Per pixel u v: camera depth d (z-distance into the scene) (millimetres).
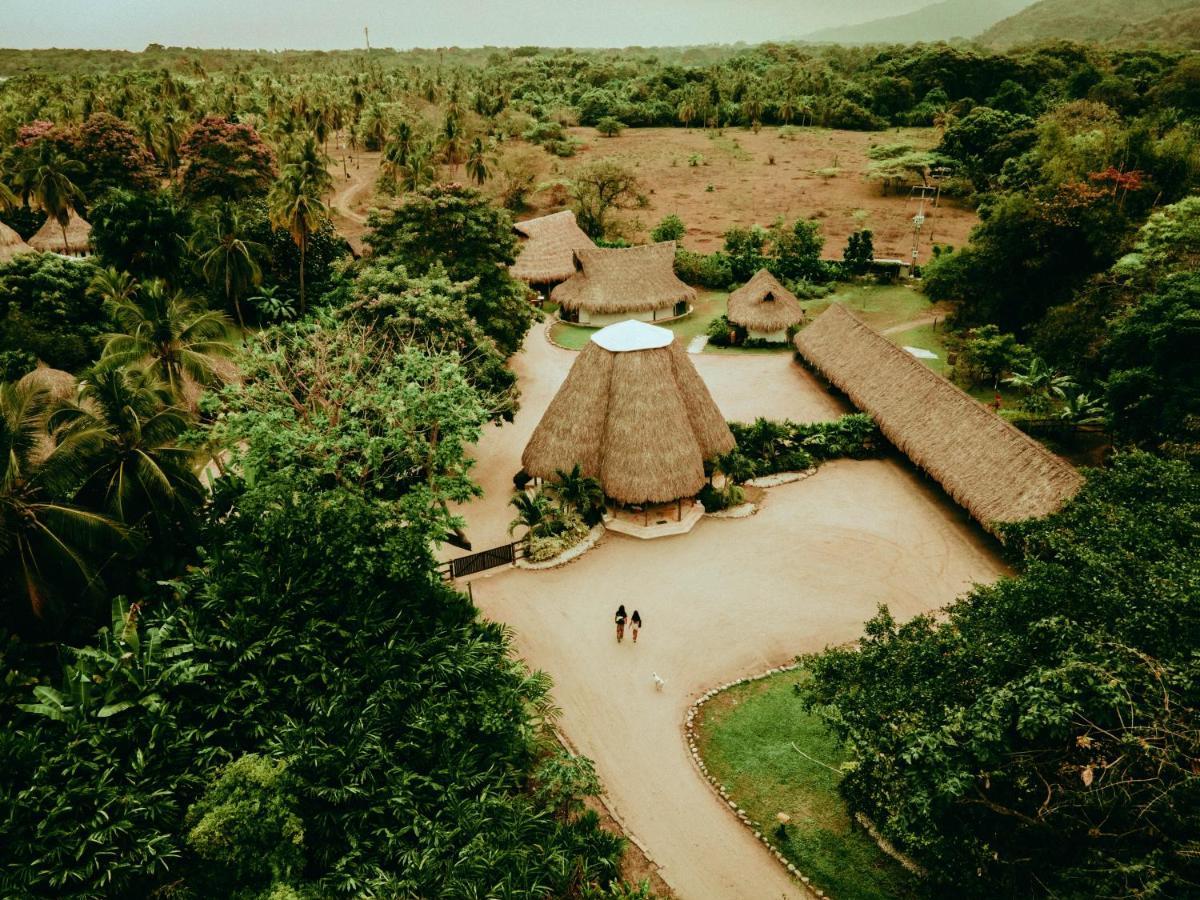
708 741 20016
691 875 16406
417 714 16031
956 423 31203
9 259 50906
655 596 25844
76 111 92812
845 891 15883
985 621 14727
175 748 14469
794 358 48031
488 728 16125
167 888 12859
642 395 29078
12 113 89375
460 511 31344
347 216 81625
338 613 17562
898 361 37125
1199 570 12805
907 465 34562
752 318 49469
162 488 21078
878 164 88500
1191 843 10148
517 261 59469
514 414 38219
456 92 126375
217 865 13281
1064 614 13227
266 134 87188
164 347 29688
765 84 139875
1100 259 41781
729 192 91812
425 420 24672
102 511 20531
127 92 105562
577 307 53750
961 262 46656
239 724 15375
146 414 21609
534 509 28547
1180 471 16812
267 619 16703
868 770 13820
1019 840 12477
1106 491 17297
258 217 51281
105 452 20719
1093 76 97812
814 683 16156
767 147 112625
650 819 17812
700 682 22078
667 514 30375
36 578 18719
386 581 18422
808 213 83062
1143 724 10938
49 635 19594
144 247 42750
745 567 27297
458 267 38469
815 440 34844
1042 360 39125
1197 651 11469
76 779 13398
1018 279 44875
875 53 199000
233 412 24641
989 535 28594
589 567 27469
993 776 12164
